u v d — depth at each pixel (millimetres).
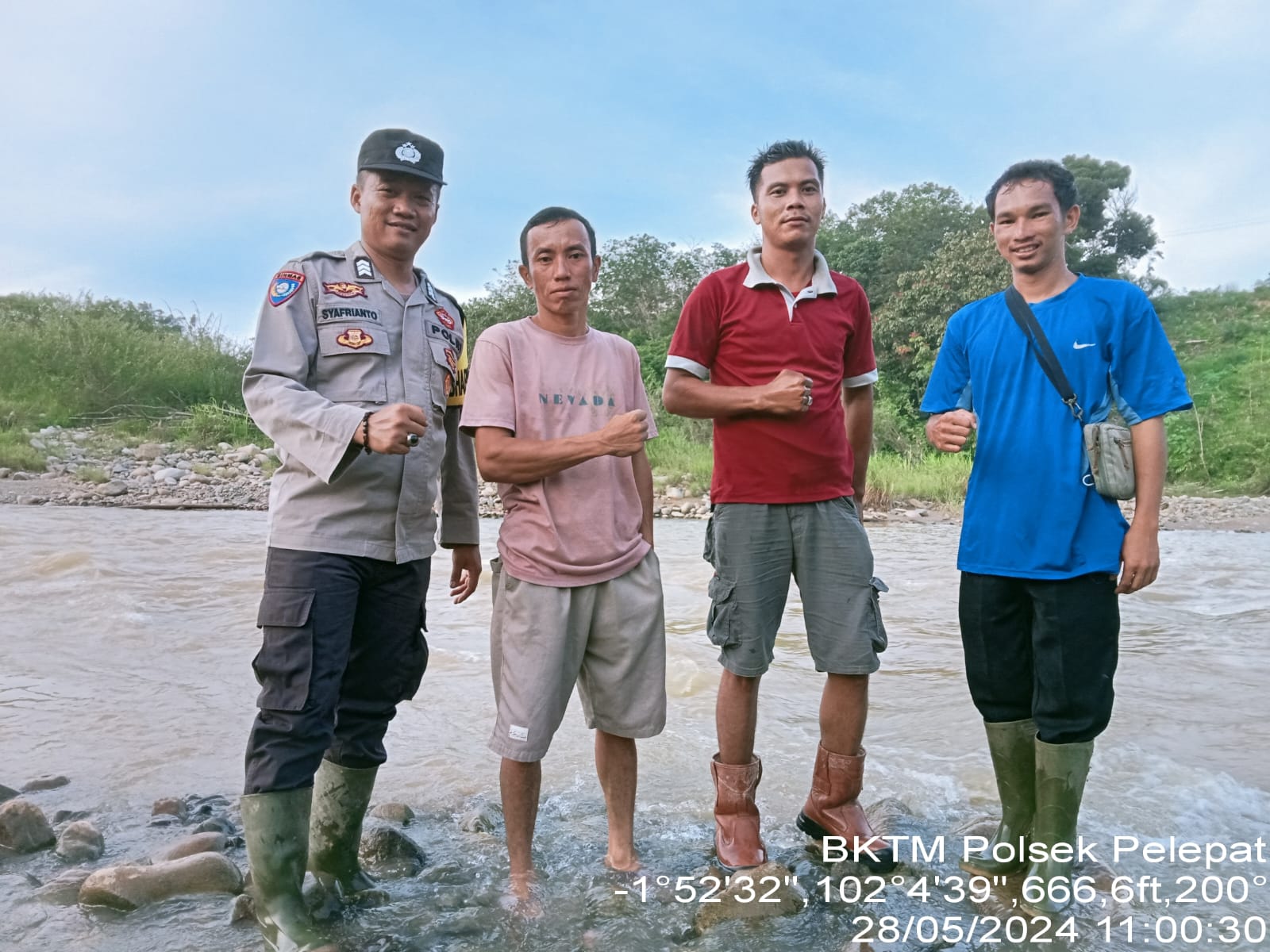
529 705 2613
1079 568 2531
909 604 6754
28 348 20203
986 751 3631
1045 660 2559
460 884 2611
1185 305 32125
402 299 2672
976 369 2779
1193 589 7434
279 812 2268
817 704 4289
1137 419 2545
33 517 10797
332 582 2426
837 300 2953
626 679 2738
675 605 6543
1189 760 3486
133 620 5691
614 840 2734
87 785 3318
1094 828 2918
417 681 2756
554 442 2627
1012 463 2648
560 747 3756
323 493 2465
